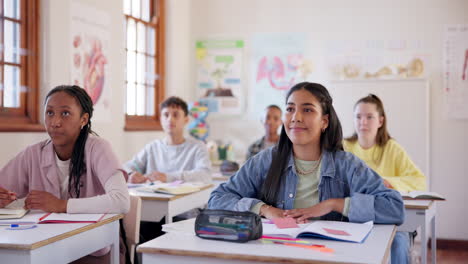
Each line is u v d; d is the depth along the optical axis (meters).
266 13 5.00
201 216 1.48
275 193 1.84
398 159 3.07
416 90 4.52
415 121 4.52
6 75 2.96
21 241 1.49
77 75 3.42
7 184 2.09
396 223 1.70
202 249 1.34
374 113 3.05
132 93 4.42
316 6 4.86
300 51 4.91
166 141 3.67
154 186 2.93
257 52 5.03
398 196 1.74
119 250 2.11
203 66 5.19
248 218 1.42
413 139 4.52
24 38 3.09
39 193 1.91
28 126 2.98
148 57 4.69
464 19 4.50
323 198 1.81
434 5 4.57
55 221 1.76
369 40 4.73
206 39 5.17
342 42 4.79
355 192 1.78
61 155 2.10
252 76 5.05
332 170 1.81
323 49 4.84
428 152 4.51
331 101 1.82
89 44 3.55
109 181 2.02
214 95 5.16
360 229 1.57
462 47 4.50
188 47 5.18
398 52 4.66
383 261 1.26
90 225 1.73
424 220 2.31
